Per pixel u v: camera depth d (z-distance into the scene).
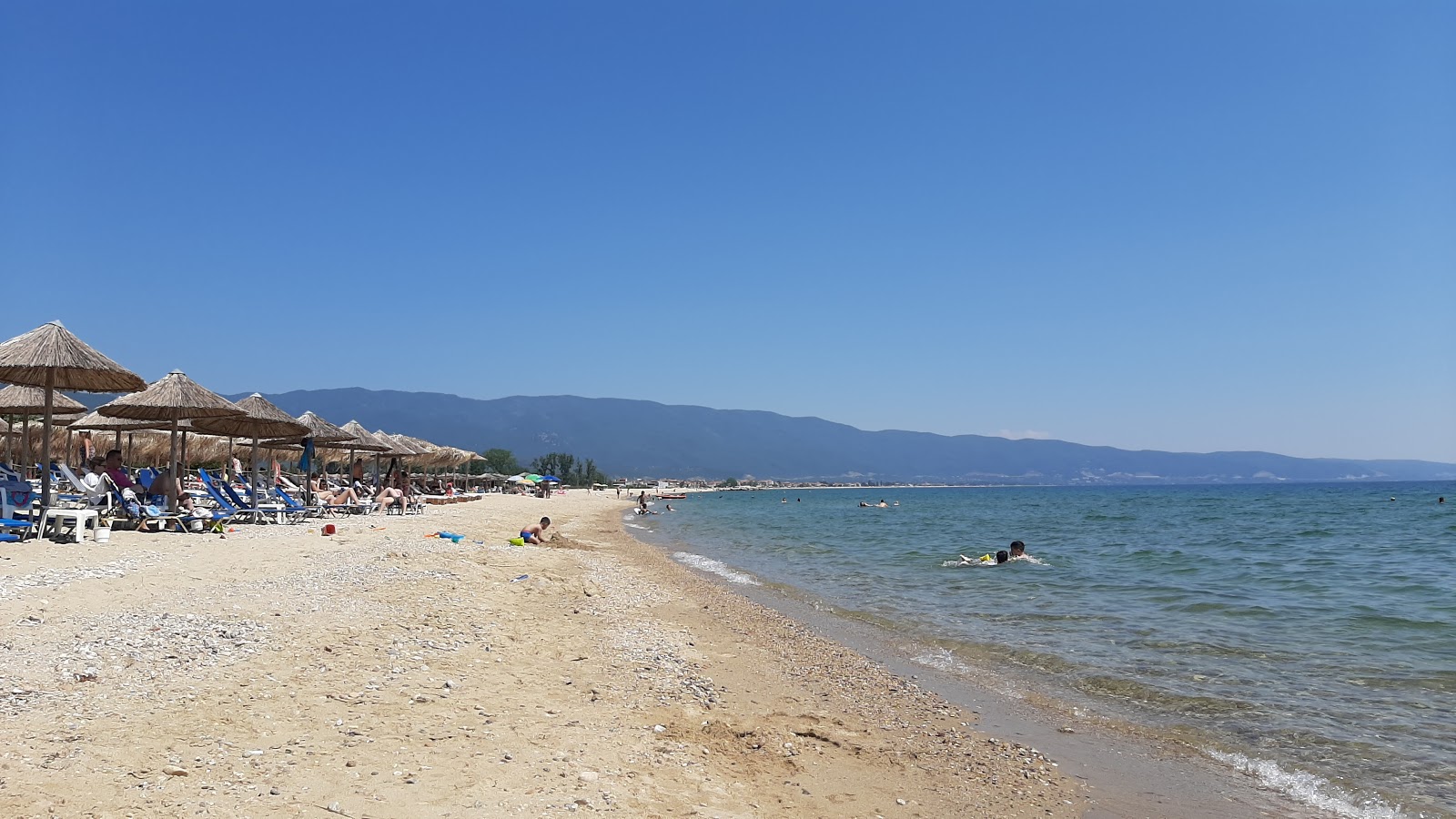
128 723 5.49
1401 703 8.37
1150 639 11.52
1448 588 16.97
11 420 21.56
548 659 8.77
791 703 8.14
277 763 5.09
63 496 17.91
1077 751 7.03
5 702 5.68
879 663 10.02
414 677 7.34
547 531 29.12
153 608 8.63
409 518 27.62
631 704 7.39
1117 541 30.94
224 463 33.31
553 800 5.00
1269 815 5.76
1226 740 7.29
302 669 7.12
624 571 18.38
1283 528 39.62
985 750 7.01
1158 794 6.12
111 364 14.36
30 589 9.20
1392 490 142.88
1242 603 14.73
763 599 15.31
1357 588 17.02
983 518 52.38
